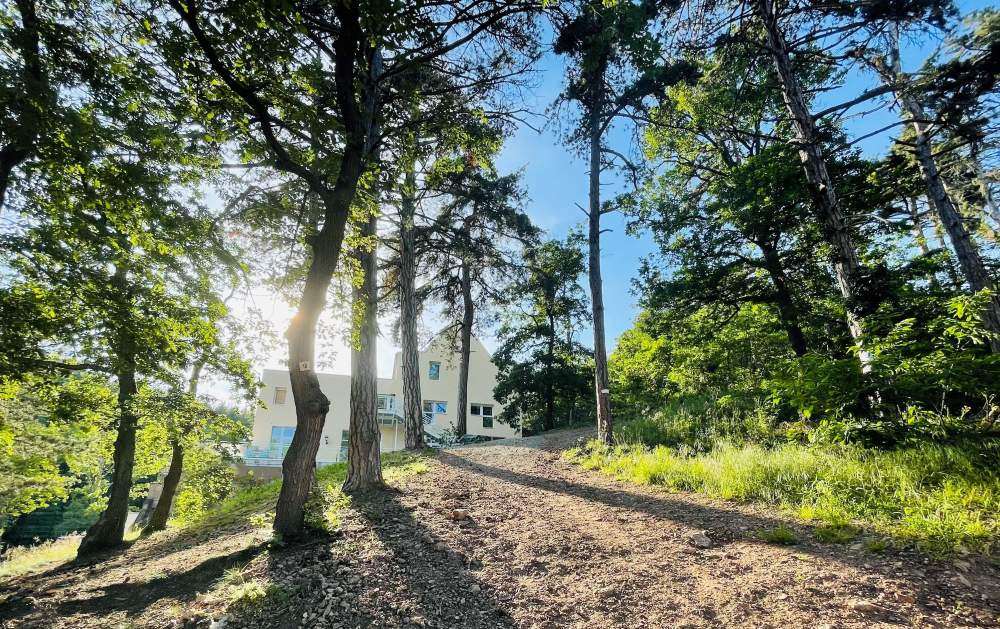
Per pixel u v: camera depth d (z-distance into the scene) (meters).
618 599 3.99
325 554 5.13
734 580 4.10
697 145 17.80
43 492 17.16
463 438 21.92
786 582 3.92
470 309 23.67
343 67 5.75
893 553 4.16
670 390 20.34
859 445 6.61
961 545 4.02
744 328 16.92
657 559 4.76
